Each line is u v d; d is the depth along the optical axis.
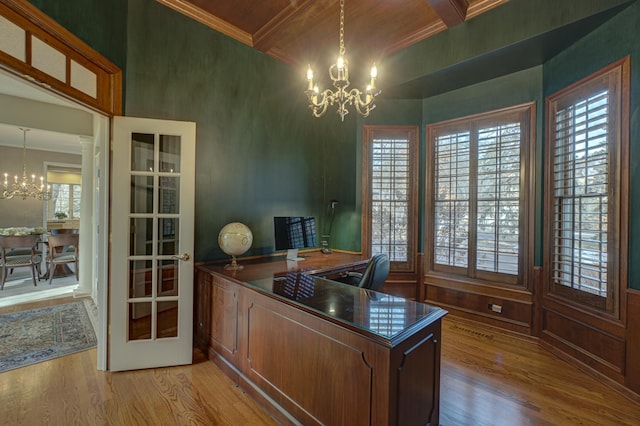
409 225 3.91
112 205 2.39
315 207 4.01
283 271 2.63
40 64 1.77
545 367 2.54
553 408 2.01
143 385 2.23
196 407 1.99
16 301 4.11
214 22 2.93
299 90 3.78
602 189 2.40
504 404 2.05
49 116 4.20
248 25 3.05
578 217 2.62
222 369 2.45
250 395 2.10
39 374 2.35
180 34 2.73
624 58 2.21
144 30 2.53
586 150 2.53
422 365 1.50
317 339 1.61
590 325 2.44
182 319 2.55
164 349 2.50
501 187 3.27
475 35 2.84
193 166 2.62
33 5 1.69
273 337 1.92
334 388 1.52
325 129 4.16
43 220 6.93
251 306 2.12
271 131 3.46
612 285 2.29
